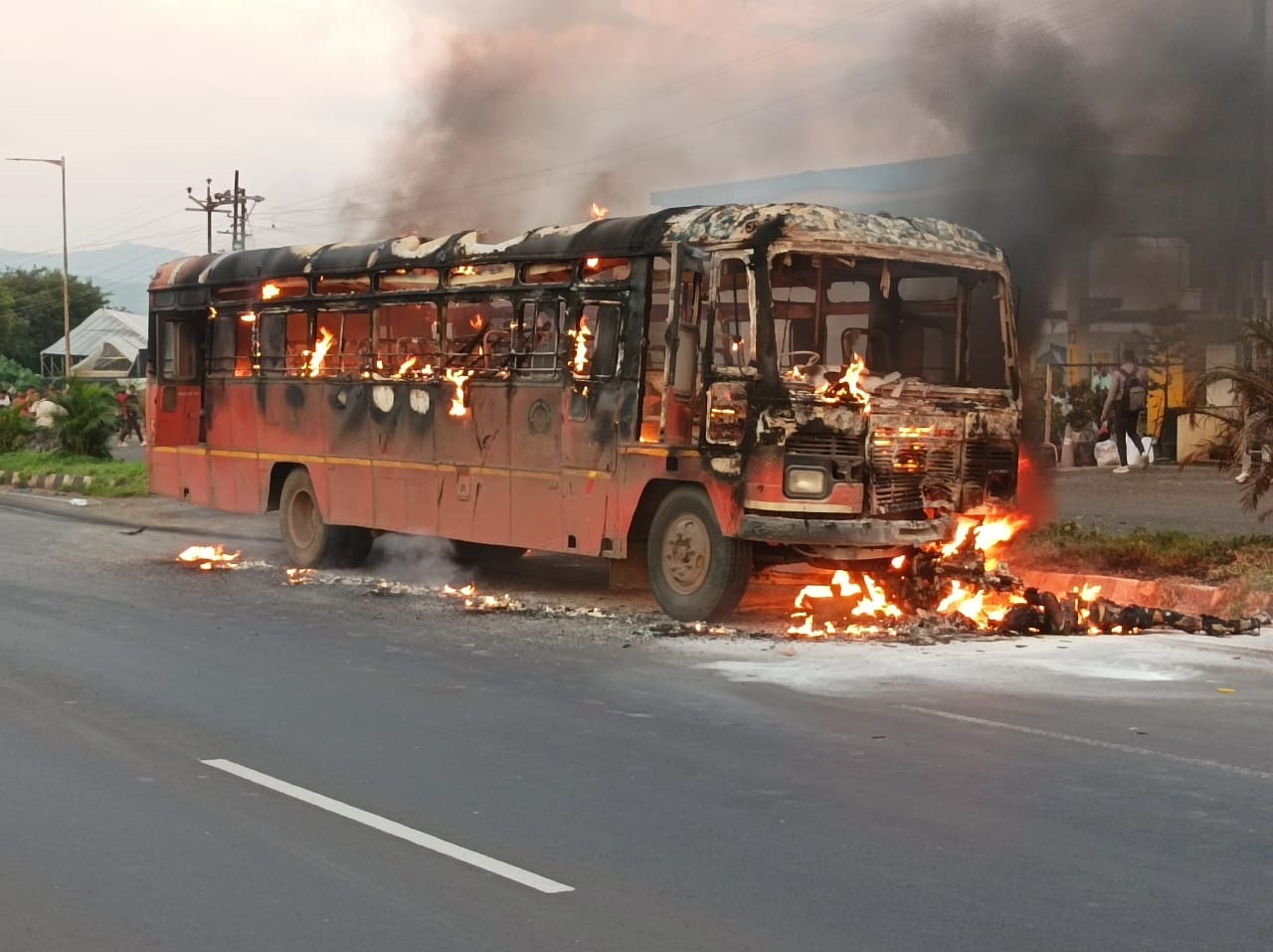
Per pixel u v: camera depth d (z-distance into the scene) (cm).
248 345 1702
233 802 669
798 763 740
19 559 1662
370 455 1527
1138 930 502
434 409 1445
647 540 1262
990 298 1241
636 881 557
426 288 1460
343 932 504
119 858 587
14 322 9700
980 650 1057
